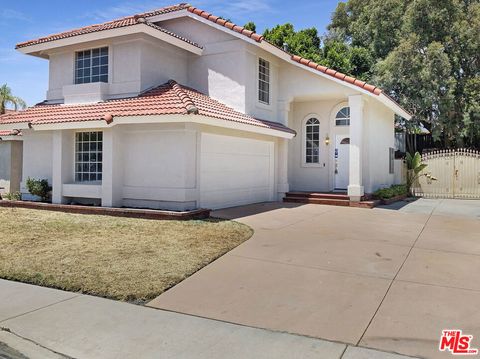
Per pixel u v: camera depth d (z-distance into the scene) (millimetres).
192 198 11992
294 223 11102
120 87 13875
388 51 27984
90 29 14469
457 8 24484
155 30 13336
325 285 6152
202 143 12625
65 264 7035
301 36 27578
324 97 17281
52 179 13789
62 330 4762
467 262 7309
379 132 18047
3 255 7574
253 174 15547
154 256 7480
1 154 18344
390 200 16750
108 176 12344
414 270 6840
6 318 5086
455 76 25312
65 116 13039
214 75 15328
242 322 4949
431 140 27453
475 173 19766
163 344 4410
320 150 18219
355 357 4078
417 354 4133
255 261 7348
